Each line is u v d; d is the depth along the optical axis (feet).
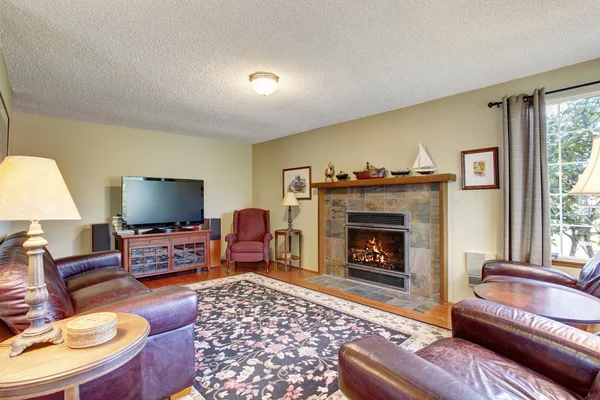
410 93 10.82
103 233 13.67
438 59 8.20
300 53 7.79
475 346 4.71
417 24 6.53
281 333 8.55
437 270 11.41
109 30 6.68
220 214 19.02
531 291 6.67
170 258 14.93
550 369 4.03
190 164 17.74
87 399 4.64
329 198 15.33
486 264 8.74
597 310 5.51
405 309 10.44
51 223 13.52
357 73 9.04
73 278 8.86
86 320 4.12
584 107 8.92
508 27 6.69
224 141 19.22
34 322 3.87
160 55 7.84
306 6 5.89
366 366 3.36
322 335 8.41
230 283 13.78
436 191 11.45
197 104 11.80
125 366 5.06
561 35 7.05
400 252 12.55
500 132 10.05
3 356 3.57
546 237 8.80
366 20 6.37
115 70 8.71
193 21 6.37
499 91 10.05
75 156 14.10
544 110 8.92
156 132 16.51
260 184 19.92
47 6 5.80
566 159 9.21
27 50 7.52
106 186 14.92
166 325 5.52
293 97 11.08
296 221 17.37
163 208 15.53
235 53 7.77
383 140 13.23
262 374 6.56
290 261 17.62
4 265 4.36
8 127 9.39
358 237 14.16
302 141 16.99
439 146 11.49
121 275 9.09
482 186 10.42
